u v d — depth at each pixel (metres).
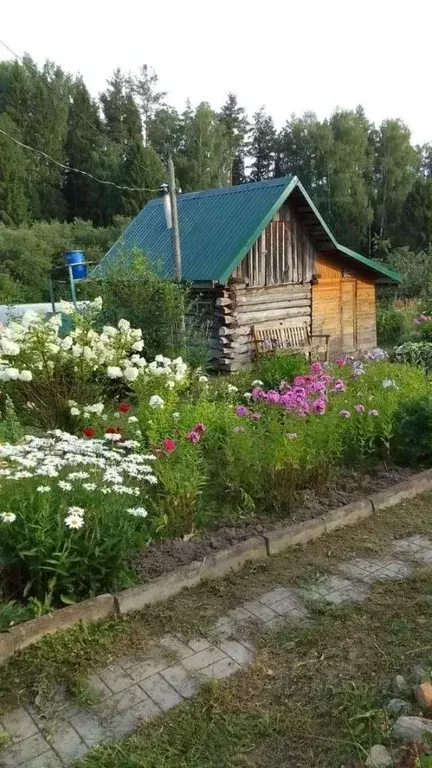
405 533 4.51
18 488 3.72
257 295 13.30
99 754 2.46
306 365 10.20
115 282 10.93
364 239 47.03
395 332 18.45
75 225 36.25
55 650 3.09
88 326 6.55
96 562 3.49
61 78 47.97
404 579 3.83
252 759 2.42
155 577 3.71
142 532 4.03
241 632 3.30
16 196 36.59
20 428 5.95
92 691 2.84
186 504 4.32
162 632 3.31
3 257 29.97
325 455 5.31
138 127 49.41
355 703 2.68
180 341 10.80
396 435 6.04
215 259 12.64
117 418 6.50
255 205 13.31
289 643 3.18
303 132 55.09
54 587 3.42
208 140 47.50
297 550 4.24
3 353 5.92
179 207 15.24
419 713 2.59
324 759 2.40
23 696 2.82
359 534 4.50
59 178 44.94
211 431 5.62
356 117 51.62
